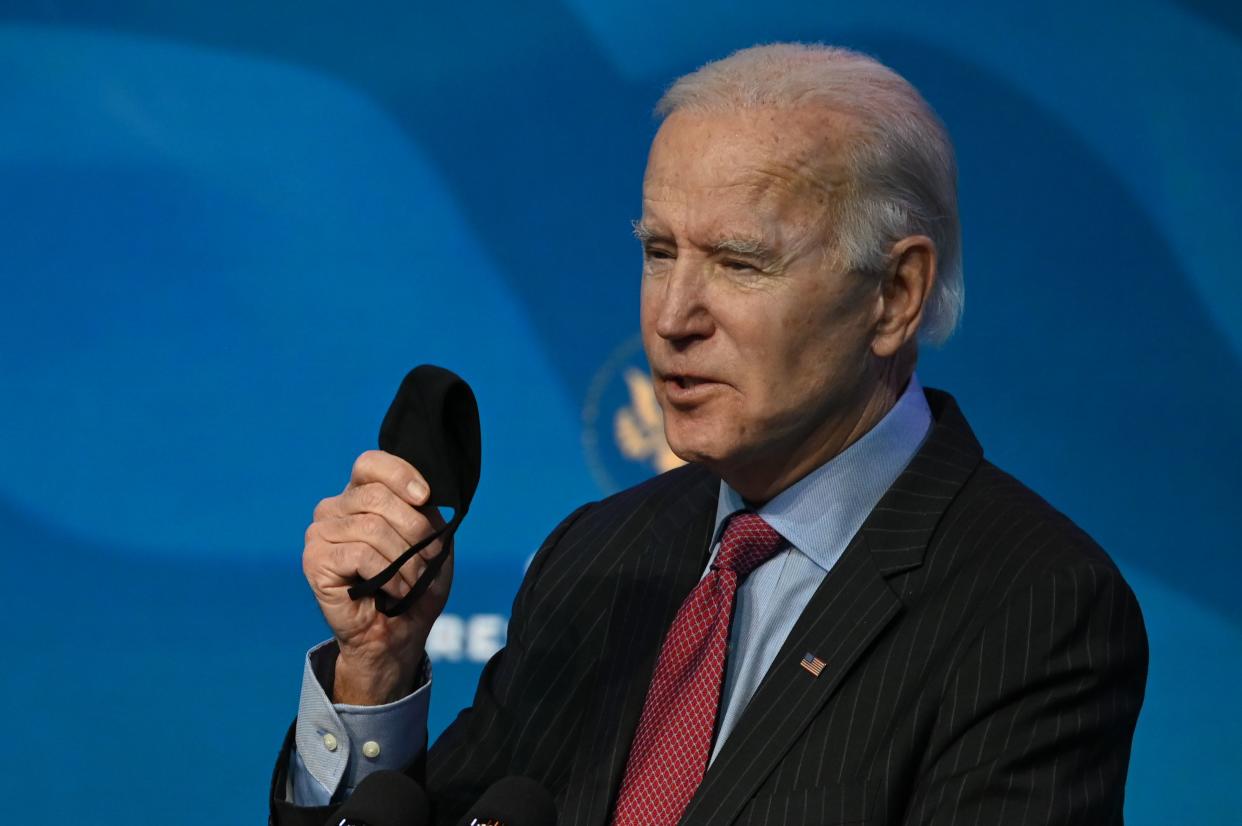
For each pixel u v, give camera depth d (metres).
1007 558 5.28
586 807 5.52
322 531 5.50
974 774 4.92
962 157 17.73
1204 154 17.62
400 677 5.58
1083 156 17.70
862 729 5.11
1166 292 17.52
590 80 17.78
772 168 5.09
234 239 17.23
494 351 17.27
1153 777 15.87
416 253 17.39
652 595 6.00
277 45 17.52
